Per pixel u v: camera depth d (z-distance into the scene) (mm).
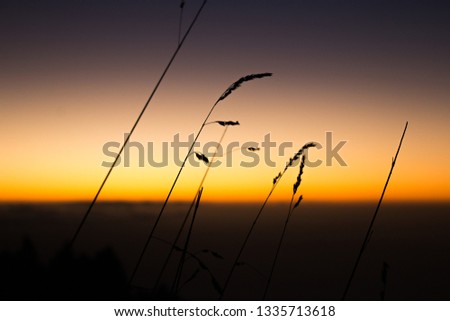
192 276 1567
